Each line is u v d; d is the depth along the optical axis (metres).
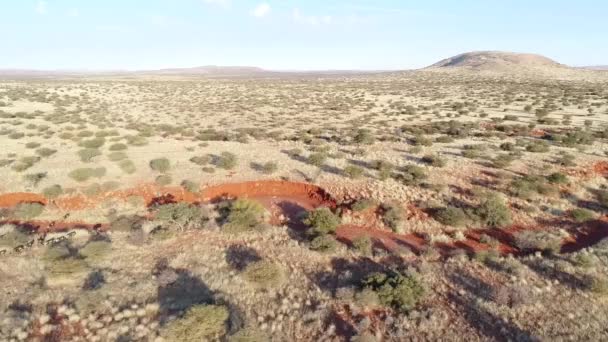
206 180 26.11
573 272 16.55
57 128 41.97
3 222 21.20
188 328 12.84
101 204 23.36
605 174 27.58
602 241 19.03
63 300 14.79
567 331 13.38
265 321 14.00
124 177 26.36
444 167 27.47
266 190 25.50
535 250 18.73
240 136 39.53
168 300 14.86
